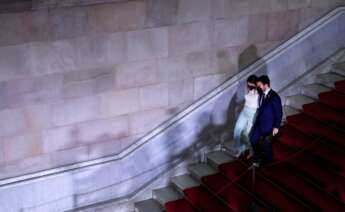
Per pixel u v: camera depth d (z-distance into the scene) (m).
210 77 10.07
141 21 9.08
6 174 9.05
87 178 9.57
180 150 10.19
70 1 8.42
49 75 8.74
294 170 9.22
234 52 10.13
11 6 8.05
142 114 9.70
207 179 9.80
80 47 8.79
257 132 8.98
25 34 8.37
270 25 10.30
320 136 9.58
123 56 9.16
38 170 9.23
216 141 10.44
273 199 8.77
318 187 8.73
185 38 9.57
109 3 8.73
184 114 9.98
